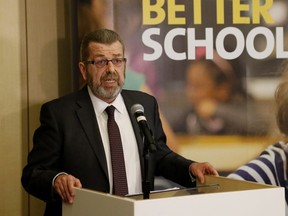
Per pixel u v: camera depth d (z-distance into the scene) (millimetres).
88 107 4852
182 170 4676
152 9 5777
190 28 5844
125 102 5012
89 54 4758
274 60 5969
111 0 5676
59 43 6168
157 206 2979
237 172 5906
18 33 6082
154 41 5785
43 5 6152
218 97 5895
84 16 5633
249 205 3295
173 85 5832
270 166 5922
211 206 3158
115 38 4785
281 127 5945
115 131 4781
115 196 3137
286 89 5957
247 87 5926
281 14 5980
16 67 6078
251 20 5938
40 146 4707
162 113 5824
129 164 4762
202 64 5867
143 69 5781
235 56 5906
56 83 6156
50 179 4059
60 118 4750
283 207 3422
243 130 5918
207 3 5867
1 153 6043
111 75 4699
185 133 5859
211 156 5891
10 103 6059
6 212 6066
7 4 6043
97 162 4660
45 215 4848
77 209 3570
